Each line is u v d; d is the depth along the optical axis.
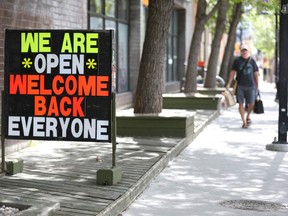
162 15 14.02
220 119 19.98
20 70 8.72
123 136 13.80
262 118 20.39
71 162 10.37
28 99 8.71
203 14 22.14
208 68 26.86
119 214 7.57
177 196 8.68
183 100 21.14
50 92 8.62
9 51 8.74
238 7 32.53
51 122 8.65
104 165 10.06
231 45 35.22
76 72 8.52
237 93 17.16
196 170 10.68
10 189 8.12
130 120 13.79
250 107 17.19
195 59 22.53
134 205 8.11
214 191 9.04
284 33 12.72
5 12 10.91
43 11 12.73
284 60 12.86
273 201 8.45
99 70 8.45
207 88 26.28
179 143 12.69
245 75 16.92
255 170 10.74
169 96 21.19
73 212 6.95
